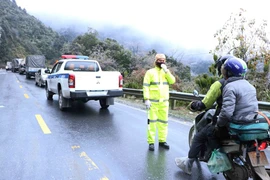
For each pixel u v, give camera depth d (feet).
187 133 22.26
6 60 287.28
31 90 56.90
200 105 12.70
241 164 11.61
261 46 39.19
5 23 319.68
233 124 10.77
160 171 14.34
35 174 13.64
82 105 37.37
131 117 28.89
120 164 15.20
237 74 11.31
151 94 17.93
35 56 102.83
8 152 16.76
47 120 26.37
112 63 99.55
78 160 15.65
